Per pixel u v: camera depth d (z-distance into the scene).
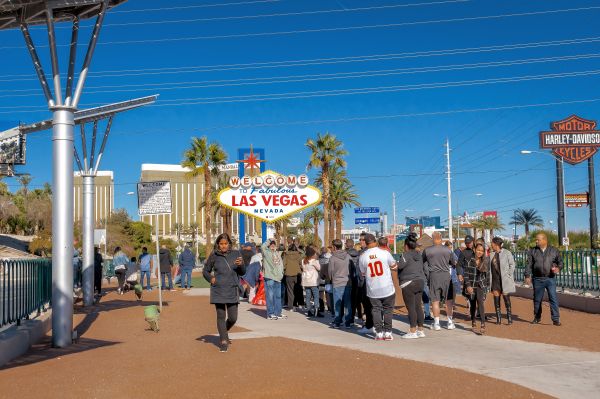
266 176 21.94
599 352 9.49
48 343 11.17
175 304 18.22
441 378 7.55
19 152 26.47
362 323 13.70
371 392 6.82
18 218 77.00
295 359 8.87
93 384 7.33
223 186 64.44
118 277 23.48
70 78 10.94
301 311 16.86
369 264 11.04
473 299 12.01
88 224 18.39
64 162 10.79
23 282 11.62
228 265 9.80
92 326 13.45
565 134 51.16
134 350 9.93
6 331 10.31
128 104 16.64
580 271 17.00
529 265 13.09
